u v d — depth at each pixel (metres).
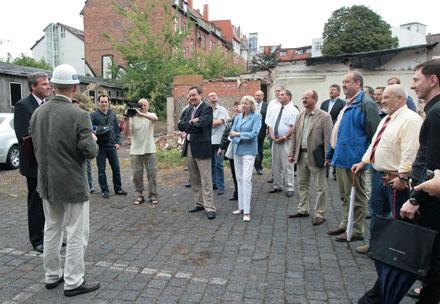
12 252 4.13
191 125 5.20
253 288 3.26
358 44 37.91
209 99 7.04
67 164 3.07
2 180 8.38
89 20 36.84
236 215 5.53
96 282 3.33
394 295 2.50
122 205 6.18
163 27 24.61
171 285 3.34
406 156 3.26
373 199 3.79
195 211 5.74
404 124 3.35
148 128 6.16
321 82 15.52
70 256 3.15
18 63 31.84
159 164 10.01
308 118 5.15
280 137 6.55
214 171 7.39
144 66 23.94
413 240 2.37
